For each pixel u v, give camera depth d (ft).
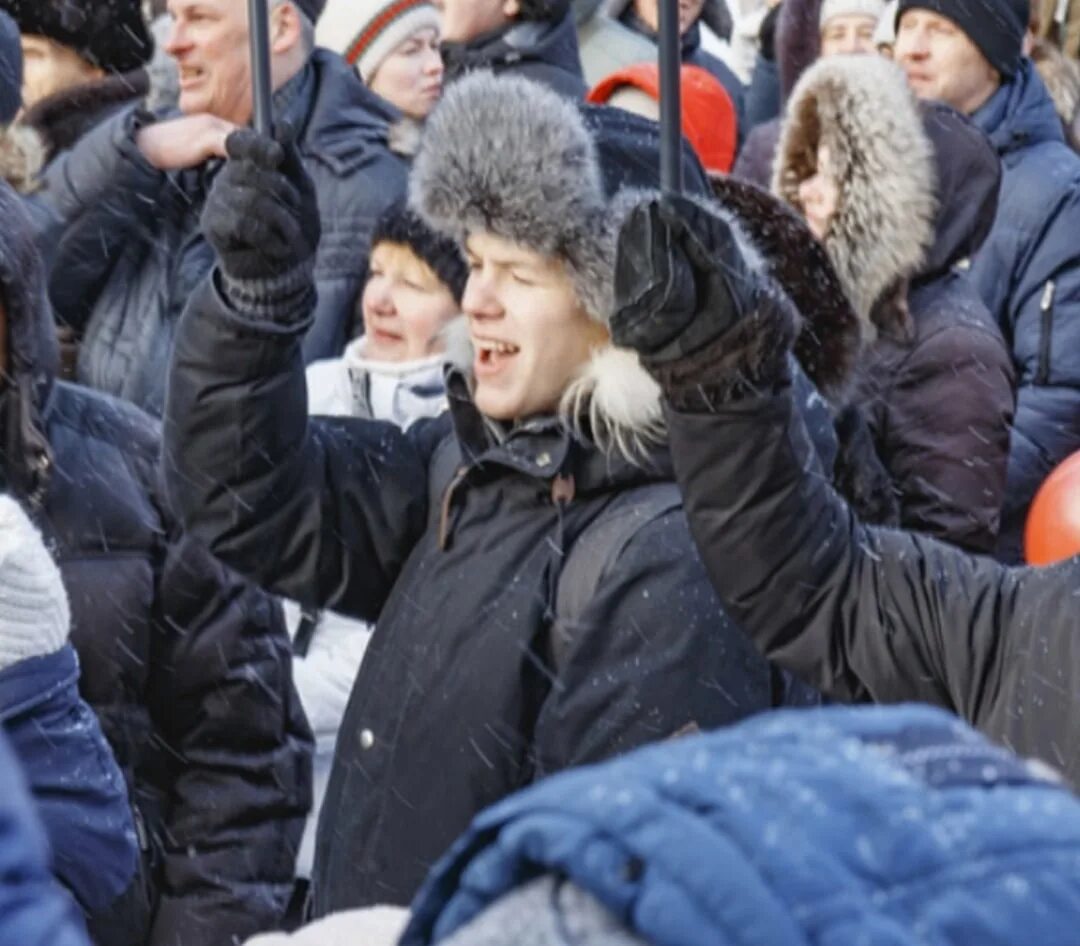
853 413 33.58
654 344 21.66
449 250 35.60
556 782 10.62
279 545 26.14
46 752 25.14
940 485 39.11
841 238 38.99
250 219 24.50
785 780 10.16
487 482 25.61
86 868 25.45
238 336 24.98
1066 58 53.31
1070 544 28.78
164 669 30.50
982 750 10.68
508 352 25.30
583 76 46.24
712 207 22.30
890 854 9.91
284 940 16.19
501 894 10.39
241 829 31.01
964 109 47.34
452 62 44.86
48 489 29.58
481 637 24.88
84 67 46.24
